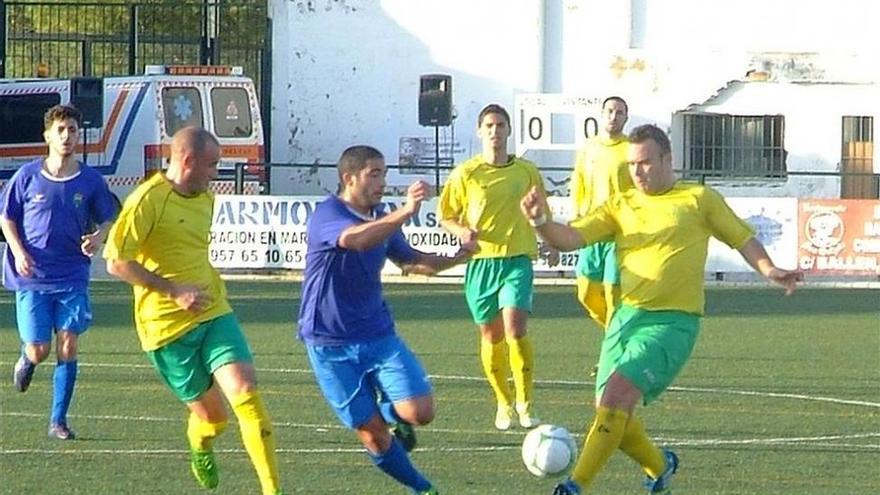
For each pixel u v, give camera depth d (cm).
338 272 1806
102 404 2797
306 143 8212
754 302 5041
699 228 1847
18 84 7156
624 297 1855
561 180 7525
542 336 4019
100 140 6994
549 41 8075
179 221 1886
